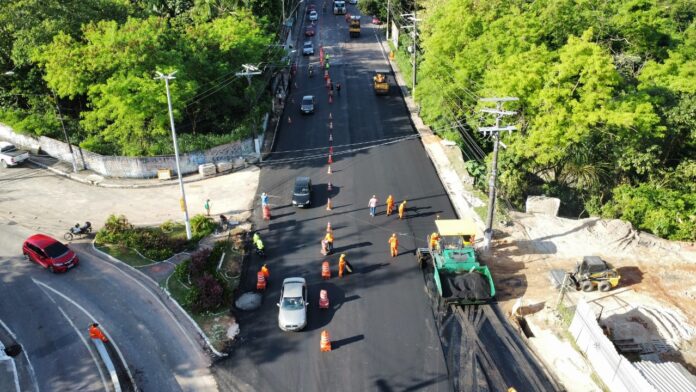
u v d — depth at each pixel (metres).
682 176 41.81
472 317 28.34
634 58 48.16
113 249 34.94
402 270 32.38
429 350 26.16
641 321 27.92
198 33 51.16
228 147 46.91
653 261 33.47
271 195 41.66
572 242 35.12
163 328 27.98
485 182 42.94
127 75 43.00
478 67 45.22
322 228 37.00
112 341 27.14
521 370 24.94
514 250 34.22
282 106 59.97
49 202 41.28
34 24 47.53
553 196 42.62
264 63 56.19
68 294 30.77
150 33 44.50
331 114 57.84
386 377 24.62
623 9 50.25
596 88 36.09
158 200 41.50
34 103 51.97
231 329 27.66
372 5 92.75
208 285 29.64
